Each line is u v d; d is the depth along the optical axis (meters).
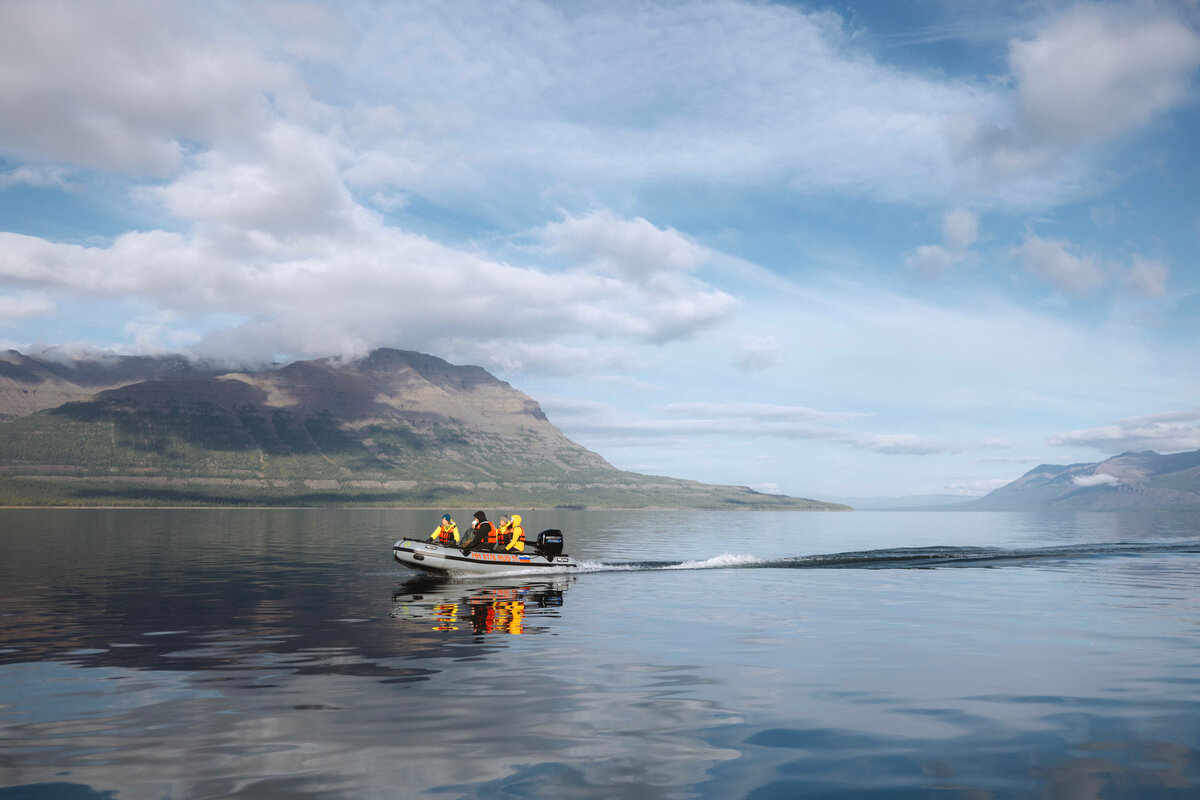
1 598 21.64
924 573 30.02
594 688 10.94
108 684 11.29
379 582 26.62
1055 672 11.89
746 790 7.00
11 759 7.90
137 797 6.84
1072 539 62.03
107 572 29.75
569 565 30.95
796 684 11.14
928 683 11.19
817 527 104.62
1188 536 67.19
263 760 7.86
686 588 24.80
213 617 18.25
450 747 8.27
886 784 7.14
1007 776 7.33
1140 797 6.77
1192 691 10.67
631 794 6.91
